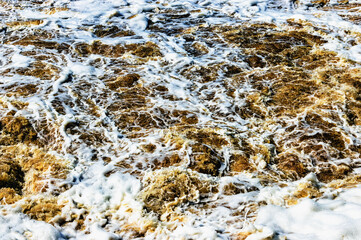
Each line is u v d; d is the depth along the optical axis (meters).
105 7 10.34
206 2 10.92
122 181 4.22
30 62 7.13
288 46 8.01
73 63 7.21
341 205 3.50
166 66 7.25
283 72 6.95
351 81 6.46
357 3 10.61
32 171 4.46
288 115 5.68
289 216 3.46
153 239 3.46
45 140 5.07
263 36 8.55
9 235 3.41
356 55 7.45
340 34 8.53
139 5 10.47
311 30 8.72
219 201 3.96
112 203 3.97
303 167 4.63
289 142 5.10
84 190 4.09
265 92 6.31
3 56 7.37
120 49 7.89
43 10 10.02
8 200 3.95
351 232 3.04
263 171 4.56
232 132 5.26
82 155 4.81
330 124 5.39
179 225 3.60
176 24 9.38
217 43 8.27
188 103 6.06
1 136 5.03
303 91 6.28
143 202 3.94
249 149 4.93
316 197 3.82
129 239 3.50
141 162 4.66
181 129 5.34
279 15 9.80
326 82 6.49
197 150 4.83
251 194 4.01
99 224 3.66
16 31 8.59
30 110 5.56
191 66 7.25
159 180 4.24
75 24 9.12
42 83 6.41
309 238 3.11
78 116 5.56
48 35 8.41
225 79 6.81
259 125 5.50
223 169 4.61
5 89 6.15
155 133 5.27
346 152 4.88
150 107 5.92
